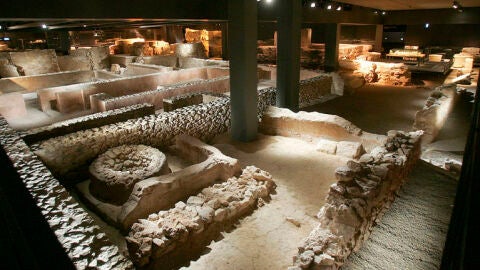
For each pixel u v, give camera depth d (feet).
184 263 12.09
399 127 28.27
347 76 44.34
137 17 18.49
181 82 41.96
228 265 11.89
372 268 10.16
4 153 12.94
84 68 56.95
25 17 14.62
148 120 23.08
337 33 45.93
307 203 15.69
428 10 45.78
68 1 15.71
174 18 20.34
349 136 21.63
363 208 11.05
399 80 45.21
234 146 23.34
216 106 26.45
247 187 16.07
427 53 59.82
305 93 36.47
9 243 4.14
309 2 34.81
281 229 13.84
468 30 58.23
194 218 13.21
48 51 51.44
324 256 9.83
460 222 3.38
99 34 78.07
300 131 24.03
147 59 56.03
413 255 10.55
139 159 19.81
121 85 39.14
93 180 17.88
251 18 21.49
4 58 47.21
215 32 76.54
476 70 50.08
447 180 15.72
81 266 7.70
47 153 18.69
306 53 58.65
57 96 33.68
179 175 16.25
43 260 7.67
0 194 5.72
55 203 9.98
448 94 29.09
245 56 21.91
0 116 20.12
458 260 2.79
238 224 14.26
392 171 13.47
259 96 30.55
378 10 48.67
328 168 19.22
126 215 14.38
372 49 63.52
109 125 22.12
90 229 8.91
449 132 24.72
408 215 12.76
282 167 19.65
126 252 12.89
